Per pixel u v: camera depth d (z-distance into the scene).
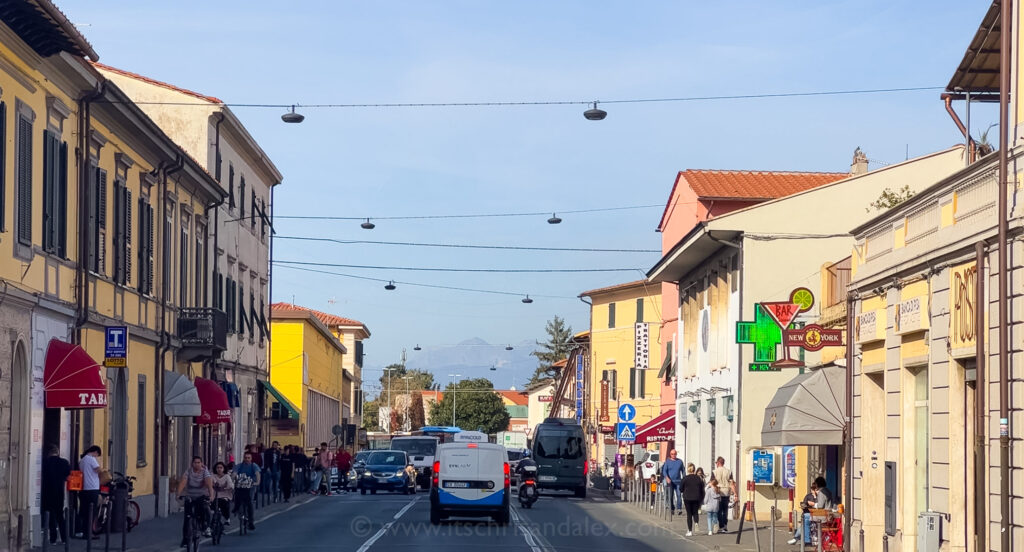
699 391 46.28
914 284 22.00
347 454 59.06
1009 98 18.44
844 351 28.59
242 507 30.92
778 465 36.72
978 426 18.34
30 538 25.20
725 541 30.05
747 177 50.88
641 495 47.72
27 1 22.56
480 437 67.75
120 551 24.61
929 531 19.78
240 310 51.53
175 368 39.19
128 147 33.44
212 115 45.72
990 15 20.06
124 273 32.97
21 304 24.62
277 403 60.62
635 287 78.94
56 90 27.30
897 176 39.53
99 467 27.11
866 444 25.08
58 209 27.41
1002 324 17.34
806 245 39.31
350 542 27.91
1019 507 16.98
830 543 25.84
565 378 97.88
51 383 26.06
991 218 18.09
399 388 173.50
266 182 58.56
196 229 42.53
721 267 42.94
